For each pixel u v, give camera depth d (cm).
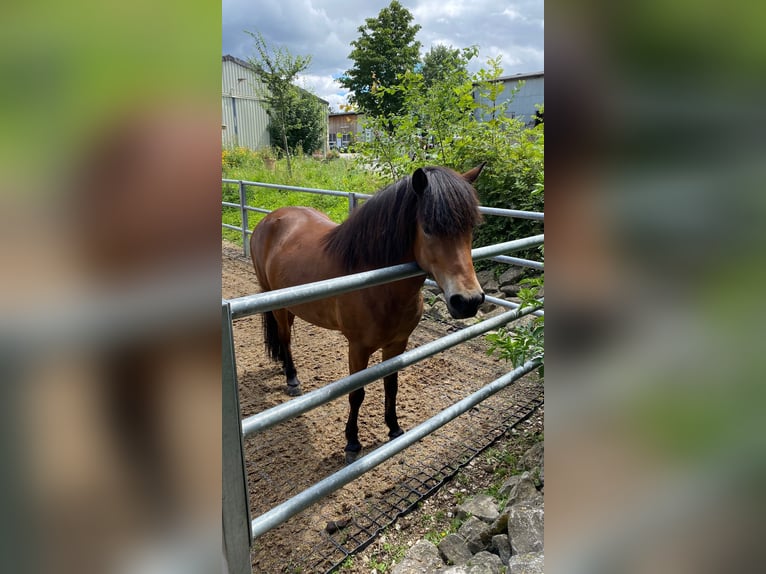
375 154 508
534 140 472
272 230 282
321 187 984
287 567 168
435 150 486
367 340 206
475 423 254
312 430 249
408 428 248
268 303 100
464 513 187
